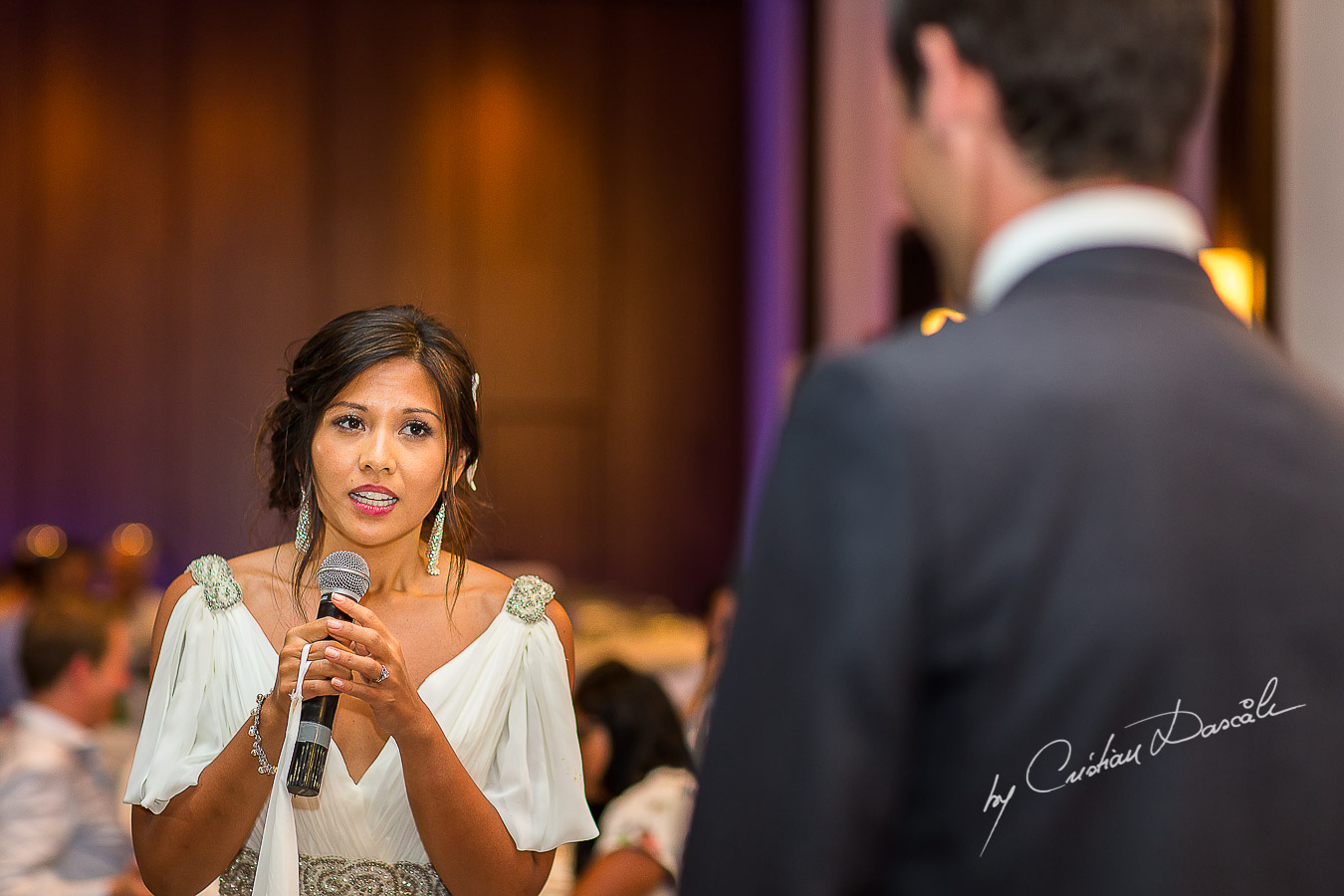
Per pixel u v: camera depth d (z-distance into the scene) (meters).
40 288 8.59
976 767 0.81
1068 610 0.81
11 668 4.79
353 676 1.42
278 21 8.80
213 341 8.73
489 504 1.74
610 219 9.12
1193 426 0.84
